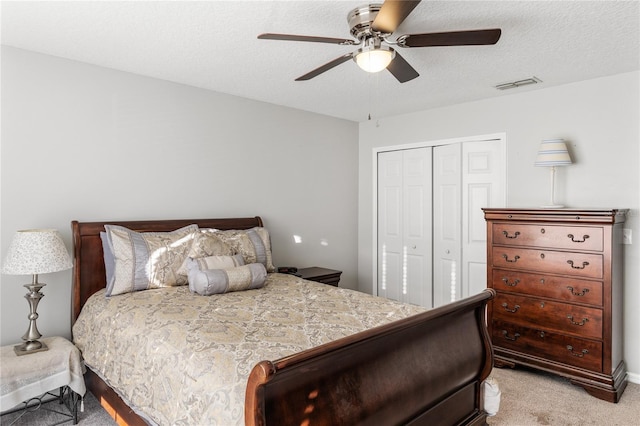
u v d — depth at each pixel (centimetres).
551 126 348
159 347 182
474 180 402
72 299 277
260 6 205
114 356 212
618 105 313
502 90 358
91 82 291
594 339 279
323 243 462
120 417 205
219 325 195
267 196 405
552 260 298
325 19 220
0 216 255
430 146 435
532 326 308
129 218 311
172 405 163
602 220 273
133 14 215
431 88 352
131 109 312
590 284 281
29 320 253
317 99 390
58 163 278
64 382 228
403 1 159
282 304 239
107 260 274
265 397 125
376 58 201
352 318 211
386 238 479
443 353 195
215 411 142
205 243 295
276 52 268
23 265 228
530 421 247
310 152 446
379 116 466
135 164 314
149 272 273
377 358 163
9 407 208
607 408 264
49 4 204
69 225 282
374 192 487
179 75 318
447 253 423
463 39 191
